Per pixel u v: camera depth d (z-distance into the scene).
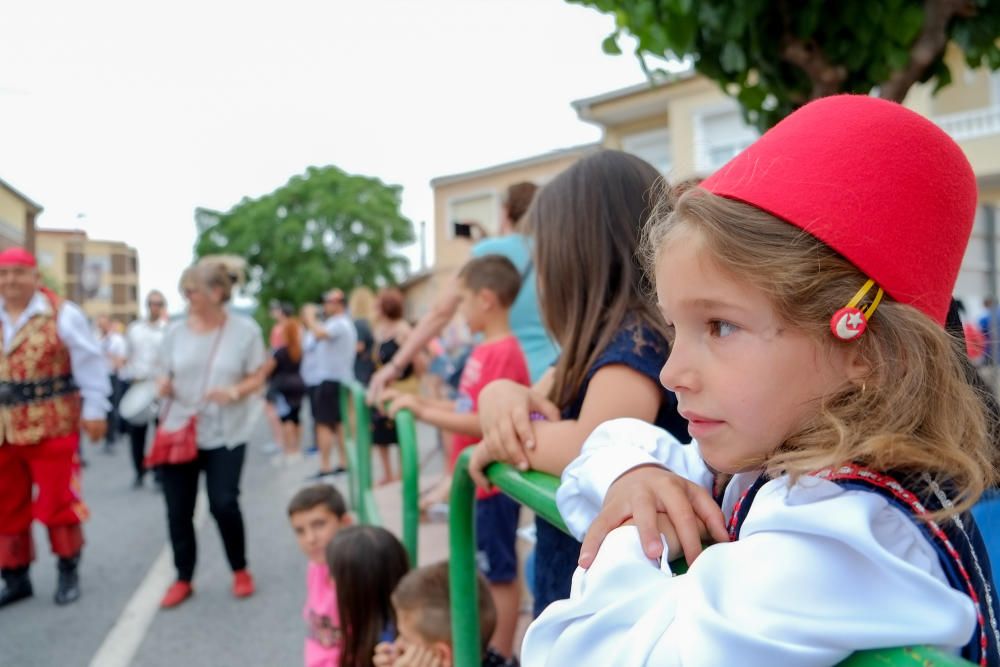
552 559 1.29
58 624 3.63
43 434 3.80
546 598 1.29
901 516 0.59
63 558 3.94
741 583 0.57
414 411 2.19
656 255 0.70
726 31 1.89
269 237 30.72
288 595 3.92
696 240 0.65
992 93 12.94
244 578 3.93
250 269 31.14
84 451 9.50
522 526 3.79
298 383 7.97
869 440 0.60
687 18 1.95
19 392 3.77
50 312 3.87
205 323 3.87
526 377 2.63
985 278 4.71
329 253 30.45
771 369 0.62
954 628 0.51
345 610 2.03
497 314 2.64
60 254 44.44
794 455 0.60
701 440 0.67
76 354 3.95
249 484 6.83
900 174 0.64
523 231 1.47
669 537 0.72
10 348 3.78
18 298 3.86
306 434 10.52
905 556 0.58
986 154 12.41
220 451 3.85
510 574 2.45
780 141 0.68
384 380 2.91
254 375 3.95
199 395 3.79
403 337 6.23
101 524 5.57
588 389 1.16
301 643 3.32
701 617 0.56
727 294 0.63
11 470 3.90
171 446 3.75
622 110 15.40
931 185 0.65
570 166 1.36
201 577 4.25
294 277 30.00
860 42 1.92
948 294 0.68
